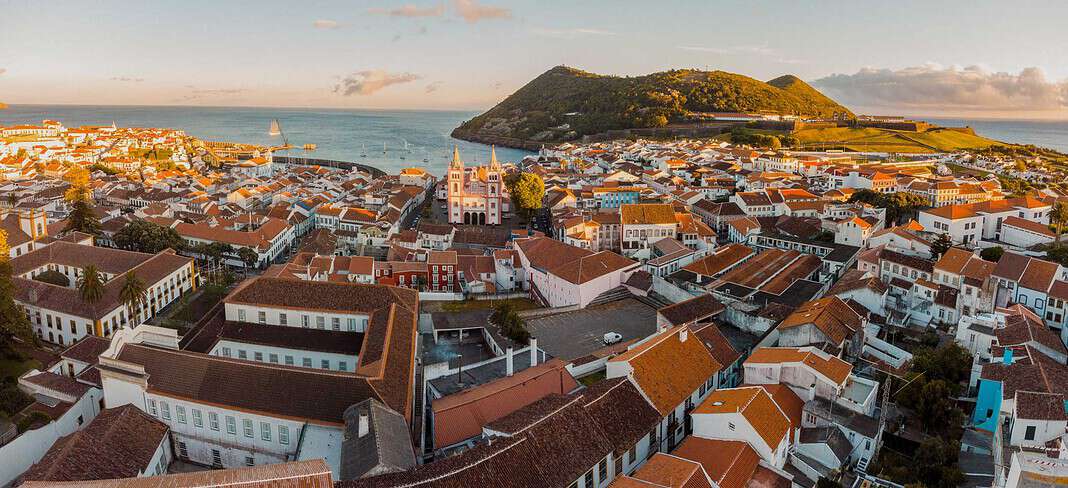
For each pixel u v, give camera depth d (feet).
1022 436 209.77
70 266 435.94
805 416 242.99
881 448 237.86
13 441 218.18
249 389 236.43
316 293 330.13
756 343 332.19
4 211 653.30
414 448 225.97
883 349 312.50
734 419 220.43
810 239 520.42
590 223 590.14
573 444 214.28
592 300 433.48
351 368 309.83
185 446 243.81
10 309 306.14
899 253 405.80
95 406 261.03
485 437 227.40
